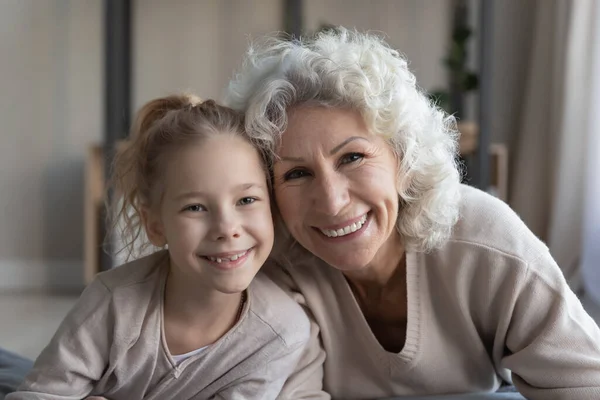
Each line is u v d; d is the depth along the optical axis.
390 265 1.11
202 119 0.99
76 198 3.45
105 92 2.90
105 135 2.90
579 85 3.03
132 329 1.03
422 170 1.03
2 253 3.44
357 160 0.97
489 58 2.80
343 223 0.98
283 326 1.07
